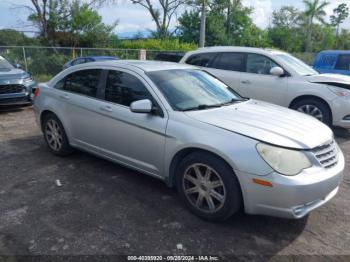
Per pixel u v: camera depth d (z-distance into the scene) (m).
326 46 53.81
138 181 4.31
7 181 4.29
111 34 31.44
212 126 3.29
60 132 5.00
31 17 27.67
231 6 38.50
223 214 3.22
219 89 4.44
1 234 3.12
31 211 3.54
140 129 3.80
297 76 6.96
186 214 3.52
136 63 4.41
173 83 4.03
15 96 8.41
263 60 7.41
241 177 3.02
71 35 29.36
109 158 4.38
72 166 4.80
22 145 5.79
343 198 3.97
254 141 3.03
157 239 3.08
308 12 47.44
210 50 8.25
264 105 4.22
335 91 6.50
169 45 26.84
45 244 2.98
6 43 28.95
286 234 3.21
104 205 3.69
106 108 4.18
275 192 2.90
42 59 18.12
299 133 3.21
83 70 4.73
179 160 3.57
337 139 6.56
